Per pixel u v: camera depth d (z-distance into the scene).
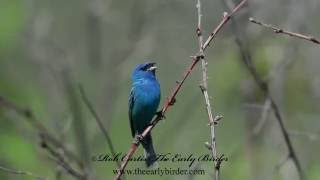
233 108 16.38
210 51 15.84
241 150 14.79
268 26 7.97
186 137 15.92
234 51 15.50
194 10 16.64
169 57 17.61
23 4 17.52
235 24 10.72
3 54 16.59
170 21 17.20
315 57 15.21
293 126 15.05
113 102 15.93
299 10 14.34
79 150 10.59
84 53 16.98
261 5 14.11
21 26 17.00
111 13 16.77
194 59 8.48
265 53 14.19
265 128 13.46
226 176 14.28
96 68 16.34
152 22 17.27
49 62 14.17
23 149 13.34
